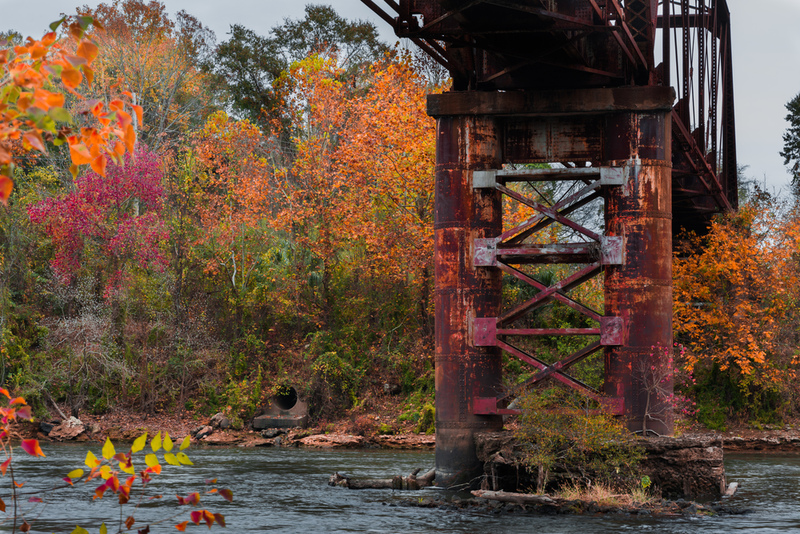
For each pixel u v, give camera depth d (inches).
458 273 852.6
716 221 1640.0
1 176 123.0
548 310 1738.4
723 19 1578.5
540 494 746.8
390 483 850.1
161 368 1743.4
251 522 642.8
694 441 771.4
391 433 1565.0
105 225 1768.0
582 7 758.5
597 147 863.1
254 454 1301.7
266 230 1946.4
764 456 1299.2
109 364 1675.7
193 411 1717.5
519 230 842.8
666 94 830.5
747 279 1566.2
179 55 2411.4
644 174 830.5
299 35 2637.8
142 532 175.5
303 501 759.7
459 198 858.8
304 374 1708.9
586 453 771.4
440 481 839.7
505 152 879.7
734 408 1563.7
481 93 860.0
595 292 1722.4
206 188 2033.7
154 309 1765.5
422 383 1706.4
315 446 1510.8
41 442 1524.4
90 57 132.7
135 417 1680.6
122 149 137.6
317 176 1766.7
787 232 1547.7
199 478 940.0
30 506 713.0
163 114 2311.8
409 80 1644.9
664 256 829.8
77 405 1651.1
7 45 129.3
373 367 1766.7
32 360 1731.1
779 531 597.6
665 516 666.8
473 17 737.6
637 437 773.9
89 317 1702.8
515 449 789.2
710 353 1571.1
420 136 1567.4
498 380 848.9
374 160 1636.3
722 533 588.4
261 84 2628.0
